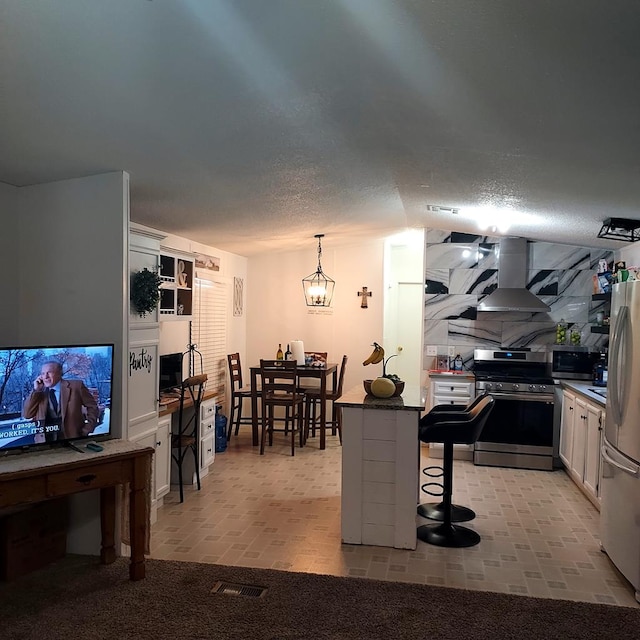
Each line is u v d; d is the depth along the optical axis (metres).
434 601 2.85
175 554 3.45
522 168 3.04
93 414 3.01
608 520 3.46
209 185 3.63
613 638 2.54
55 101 2.24
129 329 3.56
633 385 3.14
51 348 2.84
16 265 3.39
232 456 5.86
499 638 2.52
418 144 2.88
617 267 5.11
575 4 1.39
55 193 3.33
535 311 5.88
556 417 5.64
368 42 1.76
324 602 2.81
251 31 1.71
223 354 6.73
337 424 6.86
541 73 1.82
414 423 3.59
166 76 2.04
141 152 2.89
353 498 3.66
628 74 1.72
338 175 3.64
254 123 2.57
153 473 4.01
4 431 2.70
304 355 6.85
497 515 4.27
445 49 1.75
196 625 2.57
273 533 3.81
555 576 3.26
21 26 1.67
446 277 6.34
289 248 7.17
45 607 2.71
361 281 7.34
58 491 2.67
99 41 1.76
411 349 8.11
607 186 3.15
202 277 6.11
